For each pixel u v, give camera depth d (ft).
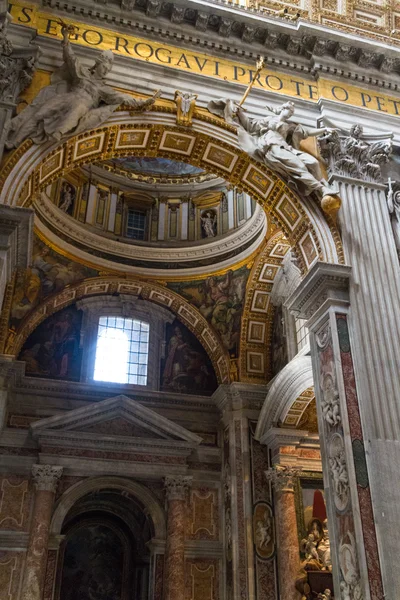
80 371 59.36
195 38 42.29
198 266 62.49
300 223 39.22
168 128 39.24
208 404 61.05
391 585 27.55
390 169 42.22
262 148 38.91
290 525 51.60
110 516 65.51
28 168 34.01
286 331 57.16
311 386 50.29
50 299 58.59
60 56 38.22
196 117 39.73
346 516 30.09
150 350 62.03
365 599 27.48
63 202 60.64
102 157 40.06
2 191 32.71
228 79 41.98
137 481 56.18
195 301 62.59
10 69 35.58
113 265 61.21
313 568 49.98
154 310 63.46
